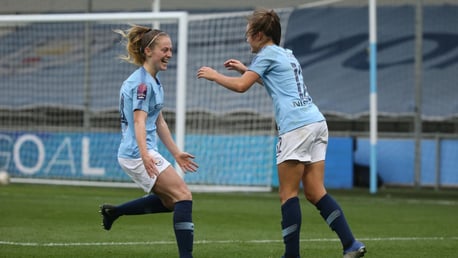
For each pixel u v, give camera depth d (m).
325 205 23.27
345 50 75.00
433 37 73.69
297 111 22.66
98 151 64.94
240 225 37.47
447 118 70.12
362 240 32.16
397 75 72.62
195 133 67.19
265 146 62.22
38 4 77.06
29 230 33.66
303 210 46.03
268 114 66.56
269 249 28.89
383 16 75.25
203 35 70.12
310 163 23.28
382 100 71.75
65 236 31.78
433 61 72.56
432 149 66.81
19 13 77.12
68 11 76.31
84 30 73.94
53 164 66.00
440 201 55.28
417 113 66.06
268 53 22.75
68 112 73.56
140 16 55.19
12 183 66.50
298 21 77.00
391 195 60.53
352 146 66.56
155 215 40.53
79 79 73.56
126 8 76.12
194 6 75.50
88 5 72.44
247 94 66.94
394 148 67.31
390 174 67.31
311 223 38.59
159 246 29.12
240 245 29.95
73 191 59.09
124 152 23.00
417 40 65.12
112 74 72.19
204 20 70.00
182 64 53.47
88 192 58.31
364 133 68.62
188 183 63.38
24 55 75.38
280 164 22.88
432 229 36.81
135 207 24.66
